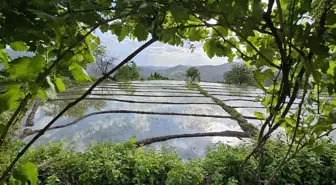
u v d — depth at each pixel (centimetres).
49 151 348
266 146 323
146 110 941
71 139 586
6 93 61
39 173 298
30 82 59
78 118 773
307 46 62
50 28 59
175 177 292
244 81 2075
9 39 60
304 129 96
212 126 735
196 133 636
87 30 82
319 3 62
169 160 329
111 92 1388
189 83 2142
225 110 966
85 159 320
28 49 70
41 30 56
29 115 767
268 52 74
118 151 361
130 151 350
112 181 295
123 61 69
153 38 69
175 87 1809
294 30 65
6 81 59
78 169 311
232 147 370
